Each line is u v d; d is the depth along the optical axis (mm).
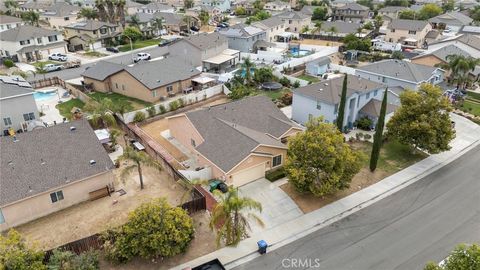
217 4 158750
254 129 41406
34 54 80000
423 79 56562
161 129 49062
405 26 99562
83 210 31781
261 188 35250
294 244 28344
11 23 100562
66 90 61562
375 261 26594
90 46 90875
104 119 46688
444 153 43062
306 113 50406
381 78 59344
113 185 34344
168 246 24828
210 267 25281
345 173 32719
